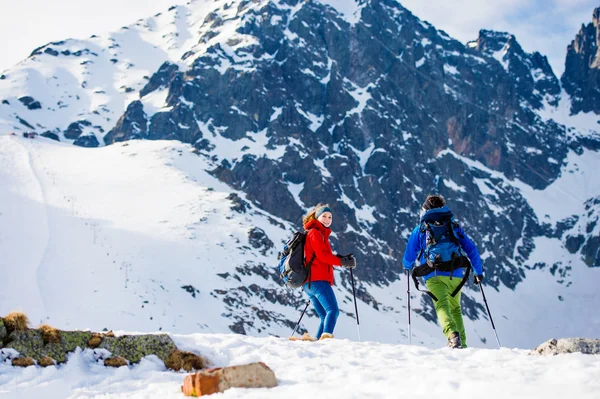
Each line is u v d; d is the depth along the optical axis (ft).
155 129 624.18
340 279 398.01
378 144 654.12
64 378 25.96
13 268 225.56
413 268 36.11
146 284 238.48
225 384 22.20
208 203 350.43
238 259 294.05
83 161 414.00
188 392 22.48
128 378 26.71
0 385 24.94
